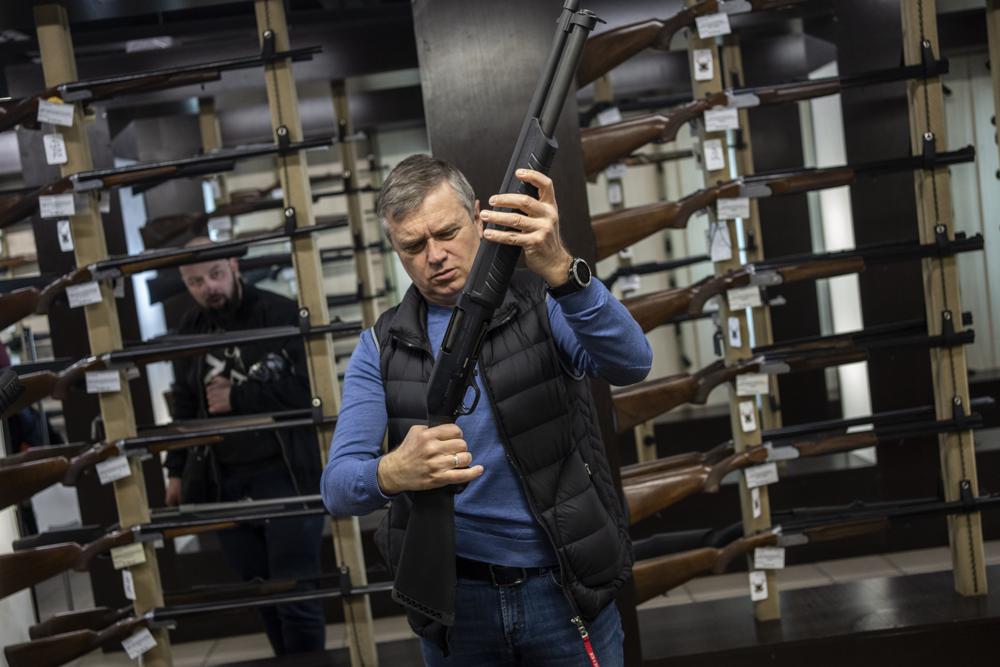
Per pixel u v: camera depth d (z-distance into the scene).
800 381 5.39
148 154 5.12
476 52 2.69
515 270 1.89
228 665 3.26
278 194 5.41
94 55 4.06
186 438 3.00
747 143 4.82
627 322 1.67
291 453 3.47
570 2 1.61
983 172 4.70
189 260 3.00
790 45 5.13
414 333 1.82
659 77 5.14
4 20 3.01
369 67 4.28
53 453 3.14
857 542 4.32
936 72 2.96
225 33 4.05
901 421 3.12
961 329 3.08
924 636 3.03
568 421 1.81
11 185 5.41
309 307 3.04
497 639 1.83
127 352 2.97
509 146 2.70
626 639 2.86
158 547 4.42
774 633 3.10
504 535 1.80
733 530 3.12
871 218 4.22
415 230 1.72
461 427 1.80
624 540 1.88
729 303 3.06
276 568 3.41
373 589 3.06
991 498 3.11
